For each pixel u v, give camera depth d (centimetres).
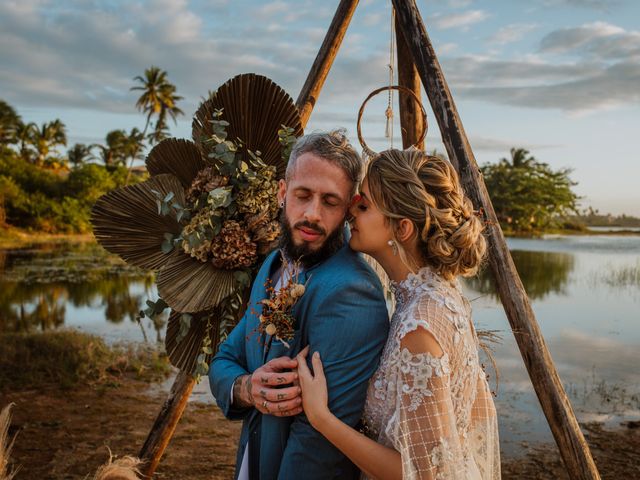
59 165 6831
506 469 446
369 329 143
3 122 6141
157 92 4784
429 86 249
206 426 544
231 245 218
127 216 229
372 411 143
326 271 152
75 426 536
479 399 161
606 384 669
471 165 238
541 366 229
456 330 139
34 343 797
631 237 6944
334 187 151
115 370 737
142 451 300
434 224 146
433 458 128
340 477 144
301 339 151
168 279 224
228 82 219
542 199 5269
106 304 1277
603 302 1350
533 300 1384
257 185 217
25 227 4166
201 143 223
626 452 475
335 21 294
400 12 258
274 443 148
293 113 224
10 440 490
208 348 232
